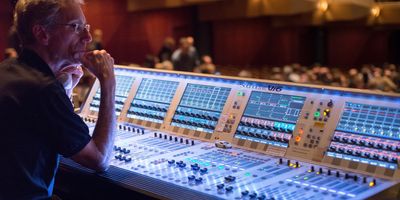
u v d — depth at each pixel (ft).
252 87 7.20
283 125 6.64
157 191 5.42
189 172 6.00
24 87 5.43
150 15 45.14
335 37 76.13
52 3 5.60
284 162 6.23
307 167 6.04
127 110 8.54
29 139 5.42
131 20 43.27
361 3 54.75
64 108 5.47
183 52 26.78
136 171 6.15
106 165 6.11
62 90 5.56
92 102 9.30
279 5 45.11
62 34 5.71
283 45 66.13
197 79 7.90
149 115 8.20
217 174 5.90
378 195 5.06
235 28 59.47
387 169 5.57
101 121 6.16
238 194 5.23
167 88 8.21
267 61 64.44
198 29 50.47
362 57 79.56
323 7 53.31
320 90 6.51
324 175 5.74
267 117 6.84
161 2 39.81
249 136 6.88
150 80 8.53
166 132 7.80
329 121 6.25
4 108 5.40
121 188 5.76
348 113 6.15
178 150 6.94
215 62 56.49
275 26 59.16
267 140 6.70
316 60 71.15
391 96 5.88
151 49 45.50
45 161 5.60
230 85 7.45
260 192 5.26
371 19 61.46
